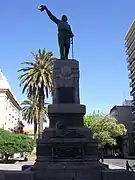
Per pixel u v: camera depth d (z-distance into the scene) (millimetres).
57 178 12672
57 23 17750
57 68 16031
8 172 12016
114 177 12008
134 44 94750
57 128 14375
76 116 15094
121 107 101375
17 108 92688
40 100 44719
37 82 44031
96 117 67000
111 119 65500
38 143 14016
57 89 15742
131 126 99438
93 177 12703
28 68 45312
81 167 12906
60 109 15039
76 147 13766
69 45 17328
